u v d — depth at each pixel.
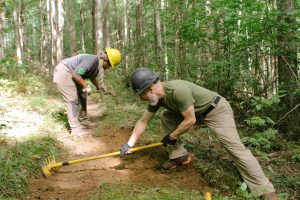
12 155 4.27
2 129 5.35
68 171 4.46
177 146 4.47
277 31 6.18
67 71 5.63
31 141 4.92
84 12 24.77
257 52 6.67
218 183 4.18
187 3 8.62
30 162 4.39
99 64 5.94
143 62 10.84
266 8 6.24
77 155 5.05
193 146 5.23
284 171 4.93
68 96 5.66
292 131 6.19
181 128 3.98
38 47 29.62
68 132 5.90
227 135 4.04
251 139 4.80
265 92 6.65
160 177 4.29
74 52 14.27
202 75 8.02
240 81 7.10
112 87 9.96
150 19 12.91
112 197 3.67
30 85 8.98
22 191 3.78
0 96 7.67
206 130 5.88
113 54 5.94
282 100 6.30
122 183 4.07
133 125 6.27
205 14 7.46
